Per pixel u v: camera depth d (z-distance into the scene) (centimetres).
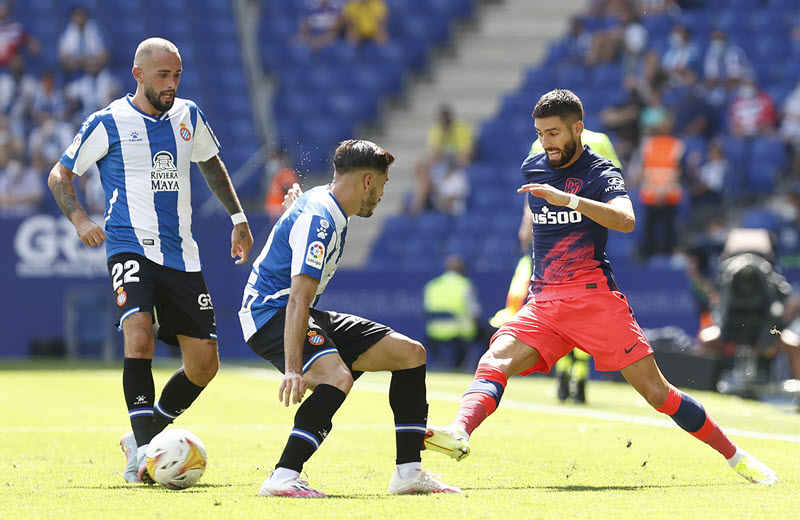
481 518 1404
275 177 6600
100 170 1989
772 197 6269
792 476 1955
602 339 1878
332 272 1723
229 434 2791
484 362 1875
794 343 4341
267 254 1719
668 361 4541
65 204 1942
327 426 1647
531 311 1930
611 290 1906
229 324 6216
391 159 1694
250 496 1634
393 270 5969
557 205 1767
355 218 6994
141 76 1952
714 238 5325
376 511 1461
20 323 6188
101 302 6272
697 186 6072
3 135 6931
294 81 7850
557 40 7962
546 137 1866
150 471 1745
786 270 5400
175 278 1950
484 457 2288
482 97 7781
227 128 7431
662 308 5391
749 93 6469
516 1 8306
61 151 6919
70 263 6231
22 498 1609
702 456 2300
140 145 1948
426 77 7956
